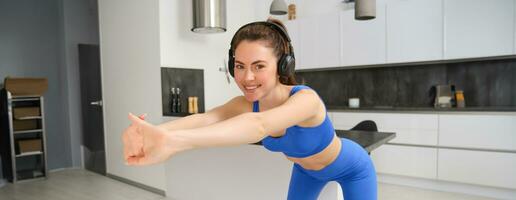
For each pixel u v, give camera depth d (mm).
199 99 3781
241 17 4387
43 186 3664
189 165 2637
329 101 4523
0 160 4004
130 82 3658
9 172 3885
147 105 3484
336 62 4031
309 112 789
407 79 3938
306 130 900
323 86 4562
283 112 721
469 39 3211
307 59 4273
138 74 3564
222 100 4109
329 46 4074
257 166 2131
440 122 3213
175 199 2787
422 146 3322
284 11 3807
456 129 3133
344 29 3955
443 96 3645
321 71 4566
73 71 4594
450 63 3654
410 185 3457
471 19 3191
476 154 3039
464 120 3090
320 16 4133
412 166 3375
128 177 3713
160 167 3307
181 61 3570
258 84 808
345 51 3957
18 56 4148
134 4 3566
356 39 3873
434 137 3250
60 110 4516
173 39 3479
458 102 3543
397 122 3459
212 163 2436
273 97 924
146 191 3430
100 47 4027
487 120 2980
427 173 3297
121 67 3756
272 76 814
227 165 2322
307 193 1325
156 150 543
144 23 3475
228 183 2322
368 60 3807
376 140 1816
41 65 4344
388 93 4074
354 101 4113
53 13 4453
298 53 4348
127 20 3656
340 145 1078
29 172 4191
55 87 4473
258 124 664
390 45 3656
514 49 3008
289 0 4613
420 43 3475
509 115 2887
